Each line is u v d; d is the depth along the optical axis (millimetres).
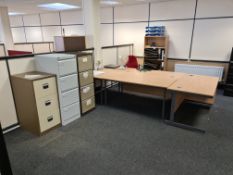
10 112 2615
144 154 2115
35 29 8086
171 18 4984
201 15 4574
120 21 5863
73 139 2438
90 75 3146
